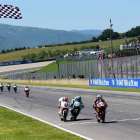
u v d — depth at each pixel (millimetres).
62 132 25547
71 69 117250
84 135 24281
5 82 188625
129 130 25844
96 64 98938
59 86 108125
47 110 43719
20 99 67312
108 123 29750
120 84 81438
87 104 49188
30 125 30234
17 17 33844
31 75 165500
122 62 87375
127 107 42406
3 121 34062
